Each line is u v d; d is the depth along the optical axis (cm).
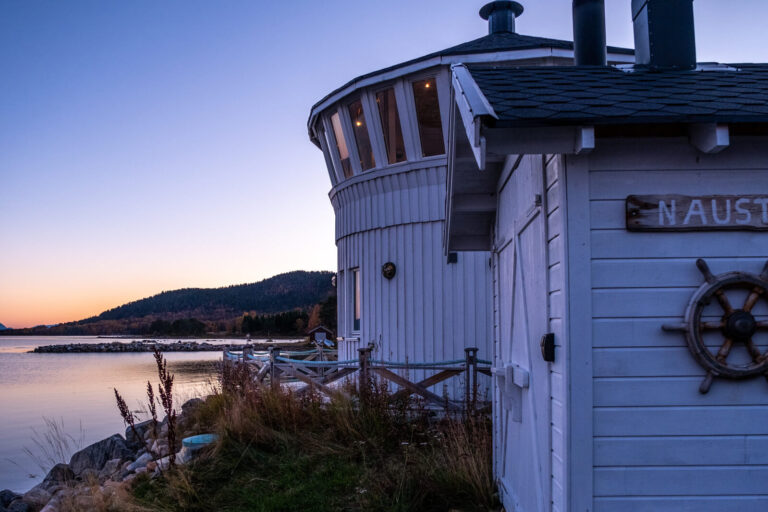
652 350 313
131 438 1159
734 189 320
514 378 441
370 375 888
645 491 307
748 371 306
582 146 299
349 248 1216
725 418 310
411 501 539
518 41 1072
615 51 930
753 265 317
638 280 316
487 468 585
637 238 318
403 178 1084
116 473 873
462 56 983
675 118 293
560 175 323
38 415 1748
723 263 317
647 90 356
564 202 320
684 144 322
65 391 2466
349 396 854
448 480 568
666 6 445
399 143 1101
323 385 909
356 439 741
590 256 318
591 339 313
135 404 1955
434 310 1045
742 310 310
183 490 590
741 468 308
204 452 710
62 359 5856
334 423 797
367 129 1132
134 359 5769
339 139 1245
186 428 988
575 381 312
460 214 606
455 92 393
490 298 1009
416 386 867
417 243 1066
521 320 443
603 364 313
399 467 618
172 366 4047
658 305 315
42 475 1063
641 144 321
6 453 1232
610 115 294
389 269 1091
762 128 312
